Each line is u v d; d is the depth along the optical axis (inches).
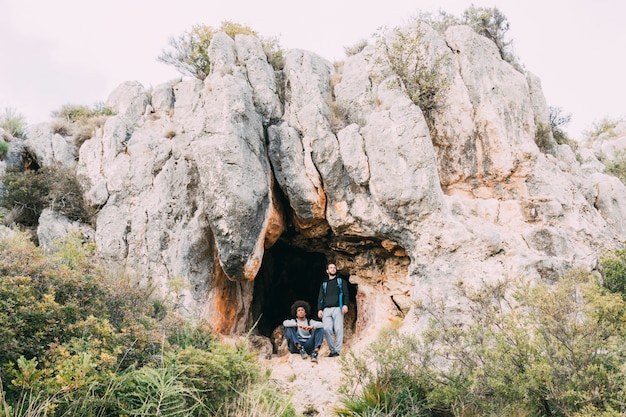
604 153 668.7
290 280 549.3
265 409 226.1
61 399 159.5
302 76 444.5
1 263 199.3
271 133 399.9
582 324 209.5
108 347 195.9
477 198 392.2
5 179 434.9
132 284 318.0
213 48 440.5
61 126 491.5
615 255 286.4
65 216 413.7
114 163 425.1
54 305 187.5
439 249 344.5
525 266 326.3
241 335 398.9
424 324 319.9
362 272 423.2
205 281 378.6
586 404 193.3
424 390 253.6
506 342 223.9
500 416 210.2
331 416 275.9
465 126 405.7
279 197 407.5
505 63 452.8
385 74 437.7
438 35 445.4
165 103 503.8
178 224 389.7
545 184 383.2
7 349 169.5
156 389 191.0
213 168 358.6
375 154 371.6
